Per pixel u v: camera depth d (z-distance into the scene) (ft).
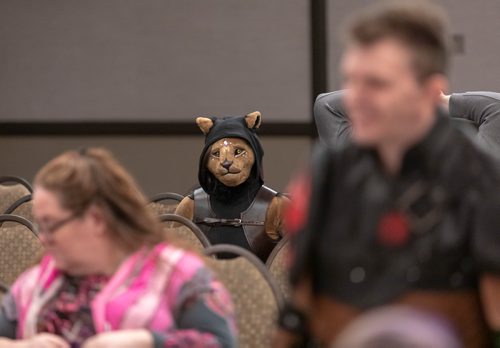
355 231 8.86
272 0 42.27
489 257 8.48
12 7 42.75
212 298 11.28
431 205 8.67
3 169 43.42
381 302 8.66
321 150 9.27
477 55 41.06
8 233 19.83
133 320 11.19
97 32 42.65
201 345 10.87
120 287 11.40
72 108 43.01
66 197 11.37
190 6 42.50
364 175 8.92
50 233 11.48
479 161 8.73
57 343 11.32
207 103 42.75
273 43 42.39
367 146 8.96
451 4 41.01
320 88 42.09
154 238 11.73
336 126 23.47
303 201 9.09
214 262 15.21
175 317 11.30
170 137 42.96
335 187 9.05
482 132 20.84
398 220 8.68
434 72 8.51
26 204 26.20
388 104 8.42
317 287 9.25
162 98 42.86
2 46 42.91
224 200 22.72
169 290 11.37
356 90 8.57
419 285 8.63
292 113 42.52
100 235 11.55
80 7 42.57
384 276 8.70
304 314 9.23
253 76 42.55
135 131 42.86
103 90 42.88
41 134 43.19
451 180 8.66
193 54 42.60
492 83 41.04
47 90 42.98
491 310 8.67
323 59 41.98
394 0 8.77
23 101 43.11
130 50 42.70
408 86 8.43
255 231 22.48
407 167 8.75
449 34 8.82
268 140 42.68
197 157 42.86
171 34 42.55
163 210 25.63
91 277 11.78
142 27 42.55
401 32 8.46
